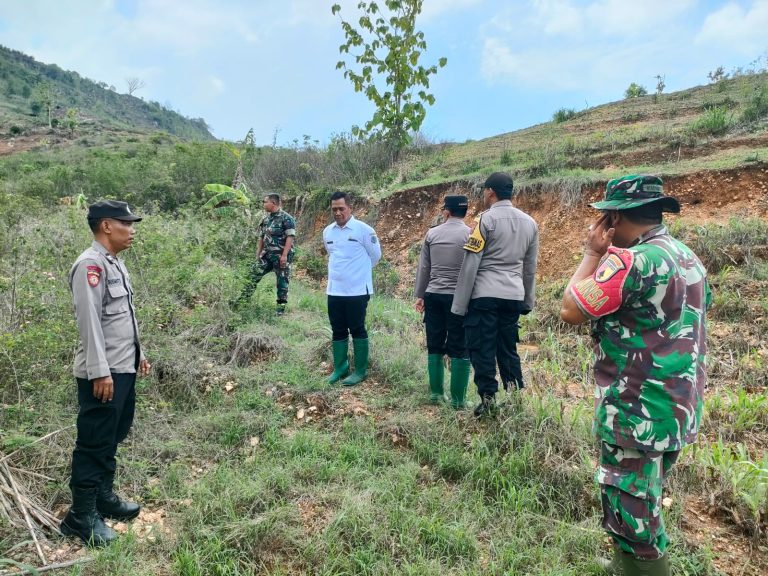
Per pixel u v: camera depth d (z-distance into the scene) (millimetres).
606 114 12977
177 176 14719
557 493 3203
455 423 3926
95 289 2799
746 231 6070
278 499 3199
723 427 3838
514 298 3865
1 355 3928
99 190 15148
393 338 5805
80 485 2832
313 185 12711
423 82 12773
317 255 10867
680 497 3104
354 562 2713
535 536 2914
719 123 8750
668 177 7410
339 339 4883
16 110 64125
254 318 6297
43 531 2902
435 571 2631
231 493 3189
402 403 4391
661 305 2066
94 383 2754
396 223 10359
